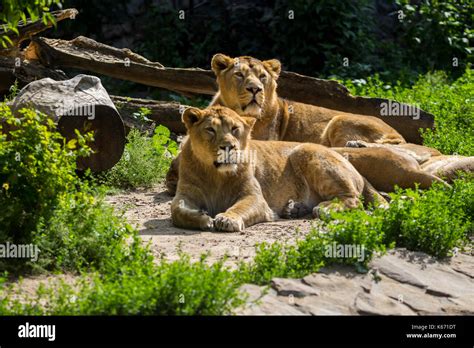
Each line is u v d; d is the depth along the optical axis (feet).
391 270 25.57
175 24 69.72
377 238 26.43
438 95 50.42
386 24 75.82
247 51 68.49
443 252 27.78
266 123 40.65
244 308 21.59
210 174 31.73
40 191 25.57
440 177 35.76
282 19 66.95
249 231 30.04
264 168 33.30
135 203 35.09
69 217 25.93
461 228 28.58
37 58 45.98
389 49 69.10
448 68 69.05
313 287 23.59
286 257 25.36
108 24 70.64
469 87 51.24
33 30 44.32
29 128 25.91
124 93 63.31
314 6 65.67
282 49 67.51
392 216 28.22
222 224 29.78
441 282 25.63
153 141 41.09
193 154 31.81
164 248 27.04
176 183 36.45
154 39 69.15
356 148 35.78
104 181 37.42
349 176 33.19
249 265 24.56
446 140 41.65
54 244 24.97
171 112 44.57
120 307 20.57
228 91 39.45
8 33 43.42
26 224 25.09
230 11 70.90
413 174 34.81
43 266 24.38
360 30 66.64
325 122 42.24
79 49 46.85
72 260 24.75
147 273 22.48
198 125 31.37
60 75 45.29
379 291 24.30
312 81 44.57
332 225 26.50
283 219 33.14
